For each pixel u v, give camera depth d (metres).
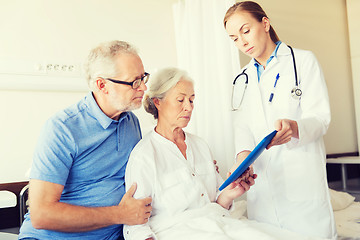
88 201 1.14
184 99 1.24
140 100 1.20
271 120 1.45
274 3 3.27
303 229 1.38
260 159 1.47
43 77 2.20
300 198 1.38
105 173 1.19
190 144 1.33
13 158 2.15
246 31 1.42
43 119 2.25
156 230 1.13
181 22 2.54
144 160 1.17
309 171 1.38
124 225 1.14
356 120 3.75
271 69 1.49
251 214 1.53
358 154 3.85
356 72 3.71
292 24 3.41
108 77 1.14
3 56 2.18
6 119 2.15
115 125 1.22
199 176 1.28
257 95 1.49
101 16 2.51
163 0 2.75
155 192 1.17
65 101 2.33
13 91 2.18
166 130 1.28
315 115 1.37
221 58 2.15
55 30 2.34
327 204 1.38
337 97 3.76
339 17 3.90
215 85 2.20
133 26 2.62
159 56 2.69
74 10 2.42
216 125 2.18
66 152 1.10
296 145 1.33
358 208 2.24
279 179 1.42
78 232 1.05
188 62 2.36
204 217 1.11
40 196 1.03
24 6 2.26
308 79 1.42
